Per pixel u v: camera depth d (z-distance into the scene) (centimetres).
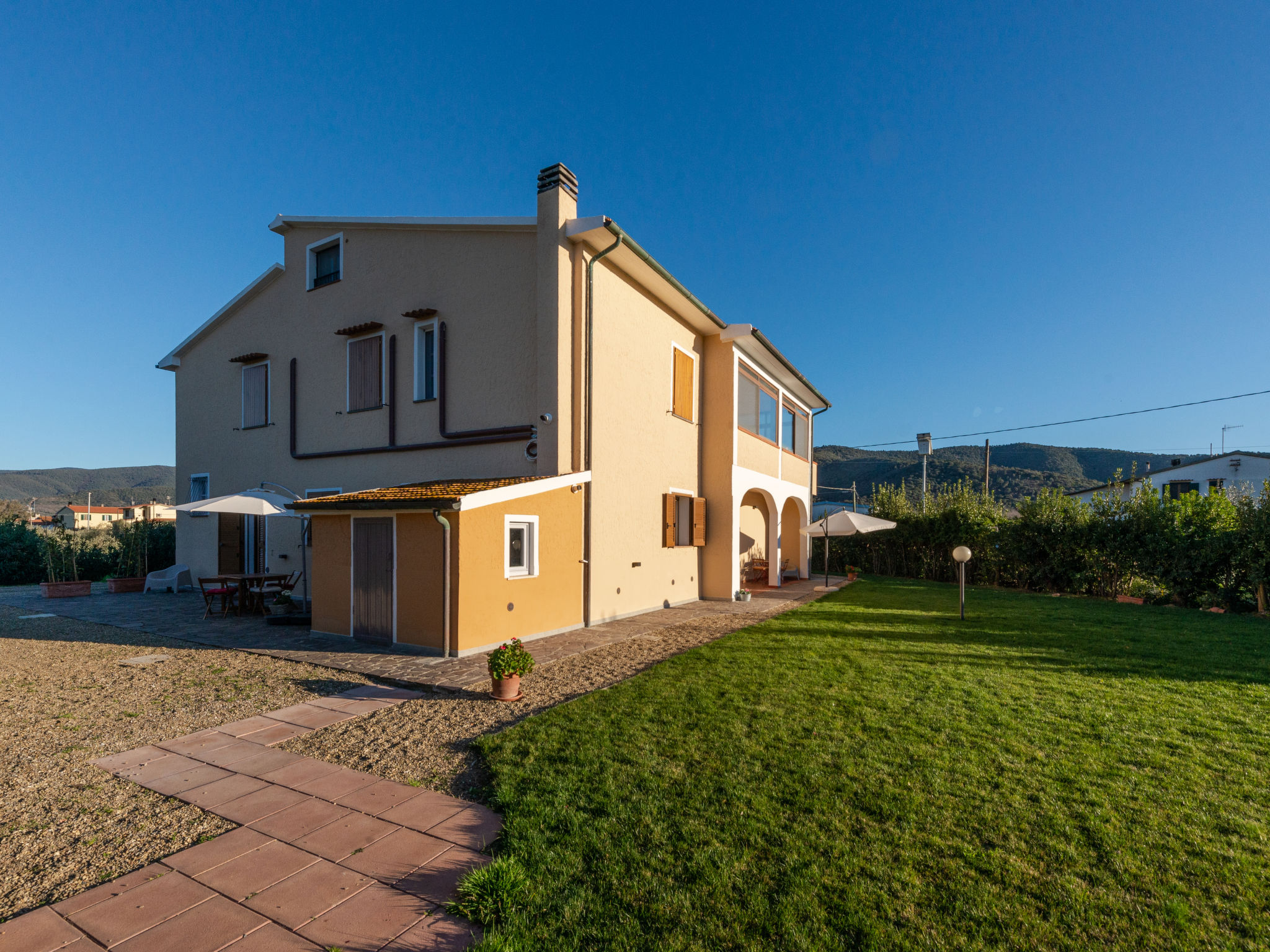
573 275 980
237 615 1090
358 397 1179
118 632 944
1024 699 585
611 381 1071
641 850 323
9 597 1388
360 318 1180
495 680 604
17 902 289
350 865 320
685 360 1347
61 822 367
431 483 1020
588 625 1016
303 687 651
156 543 1675
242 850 335
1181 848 326
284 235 1319
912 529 2047
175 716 560
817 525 1548
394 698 613
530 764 432
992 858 317
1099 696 596
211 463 1452
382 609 848
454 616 775
